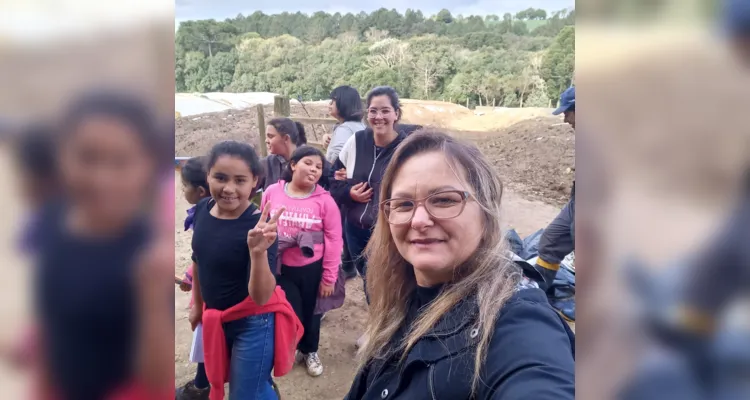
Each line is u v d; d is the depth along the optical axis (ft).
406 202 2.86
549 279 8.04
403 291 3.34
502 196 2.93
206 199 5.74
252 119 36.14
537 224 15.19
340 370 8.61
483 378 2.41
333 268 7.61
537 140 28.86
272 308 5.62
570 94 7.48
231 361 5.58
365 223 8.12
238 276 5.40
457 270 2.83
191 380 7.77
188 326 9.75
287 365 5.87
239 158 5.19
